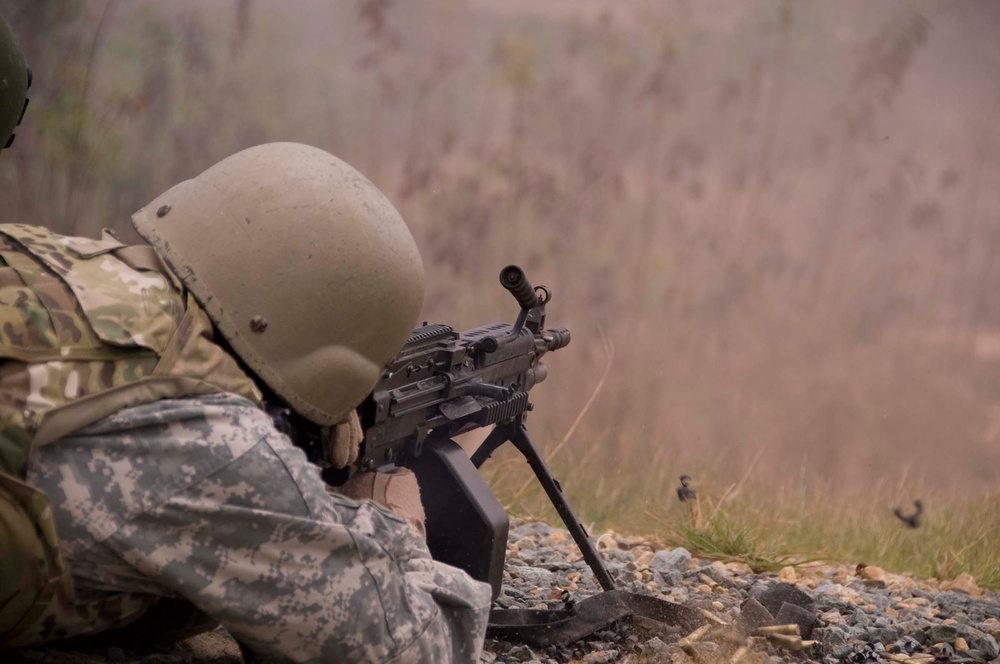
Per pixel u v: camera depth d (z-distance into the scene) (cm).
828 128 4309
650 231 3153
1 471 365
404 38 3647
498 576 575
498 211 2886
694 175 3388
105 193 2112
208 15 3117
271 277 427
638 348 2623
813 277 3512
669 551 849
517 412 639
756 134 4138
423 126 3388
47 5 2020
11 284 387
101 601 404
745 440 2319
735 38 4656
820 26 4816
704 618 636
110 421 380
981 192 4662
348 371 441
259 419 404
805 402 2727
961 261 3909
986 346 3609
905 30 3588
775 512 1116
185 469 384
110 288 400
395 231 452
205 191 442
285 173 439
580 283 2819
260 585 392
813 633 661
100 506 379
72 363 381
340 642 402
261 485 391
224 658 488
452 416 566
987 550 1008
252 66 3225
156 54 2477
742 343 2955
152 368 395
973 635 698
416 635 422
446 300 2681
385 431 523
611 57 3456
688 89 4200
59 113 1892
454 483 562
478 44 4288
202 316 422
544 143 3209
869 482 2189
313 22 4312
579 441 1449
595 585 737
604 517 1044
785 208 3897
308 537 397
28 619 387
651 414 2070
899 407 2908
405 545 432
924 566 984
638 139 3453
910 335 3497
